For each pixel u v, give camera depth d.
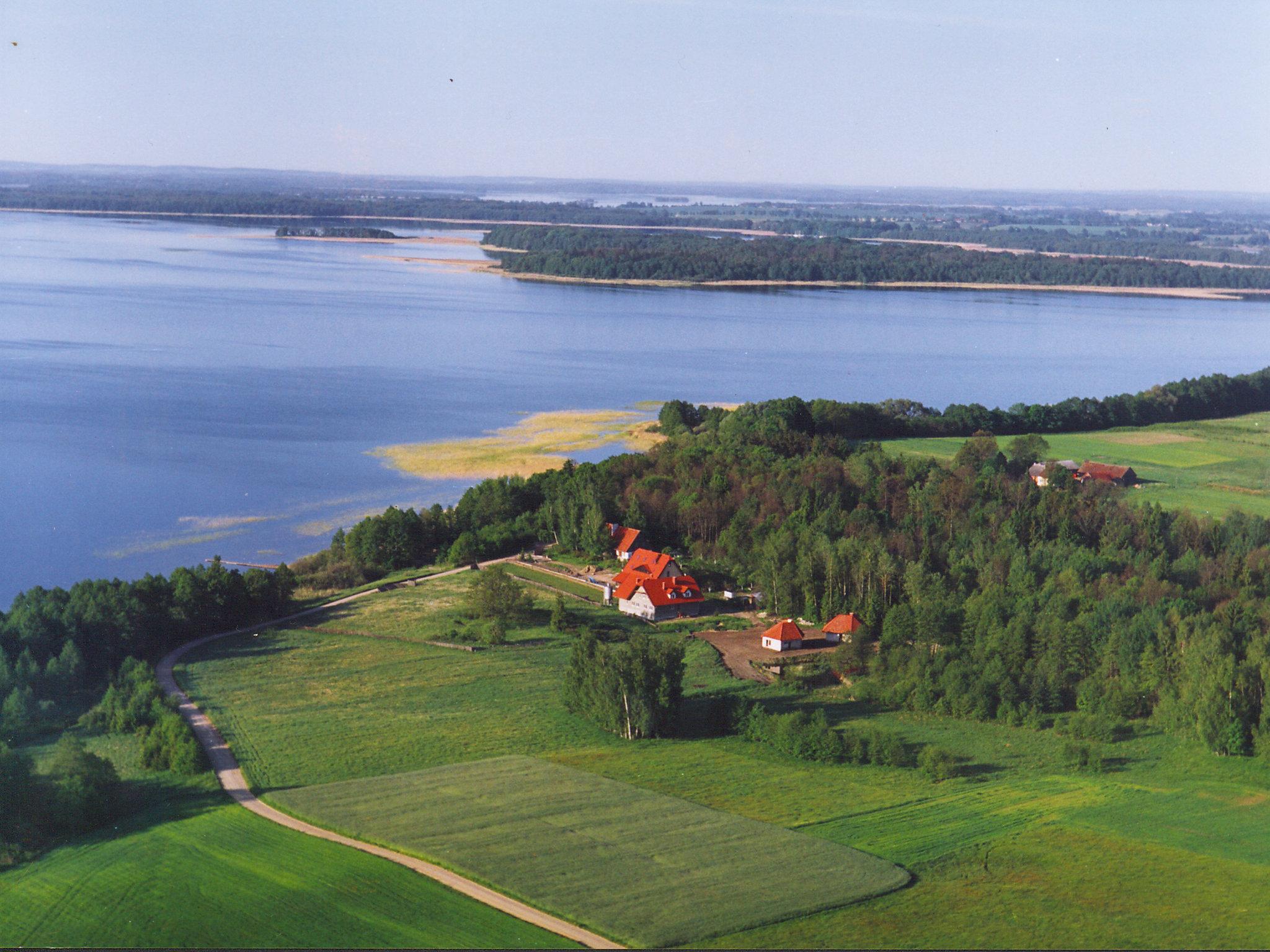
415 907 70.38
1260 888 74.69
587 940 67.25
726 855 78.00
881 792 91.25
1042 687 109.38
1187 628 111.44
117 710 103.38
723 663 123.50
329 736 101.62
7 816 79.88
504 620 136.50
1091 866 77.56
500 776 92.25
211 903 70.38
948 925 69.25
